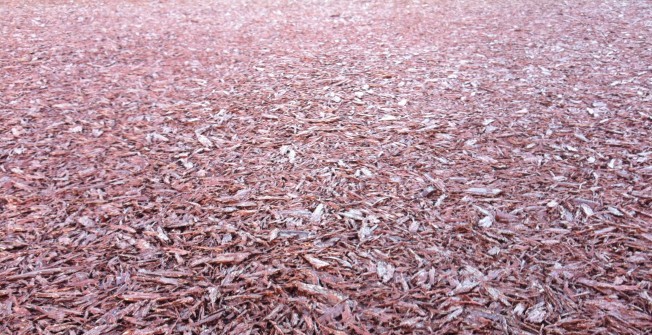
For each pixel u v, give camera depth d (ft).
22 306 6.63
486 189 9.00
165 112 12.73
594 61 15.56
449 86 13.92
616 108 12.07
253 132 11.55
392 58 16.61
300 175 9.67
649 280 6.84
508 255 7.39
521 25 20.26
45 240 7.91
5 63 16.03
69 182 9.52
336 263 7.34
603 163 9.70
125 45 18.48
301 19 22.79
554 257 7.32
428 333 6.14
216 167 10.06
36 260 7.47
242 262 7.43
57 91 13.96
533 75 14.55
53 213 8.57
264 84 14.58
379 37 19.33
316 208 8.63
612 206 8.38
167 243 7.85
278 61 16.70
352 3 26.17
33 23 21.17
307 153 10.50
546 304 6.51
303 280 7.05
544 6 23.65
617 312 6.36
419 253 7.49
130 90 14.15
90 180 9.60
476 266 7.20
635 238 7.62
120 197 9.04
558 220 8.13
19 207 8.73
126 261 7.47
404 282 6.95
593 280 6.87
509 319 6.31
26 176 9.70
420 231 7.97
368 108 12.65
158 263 7.43
